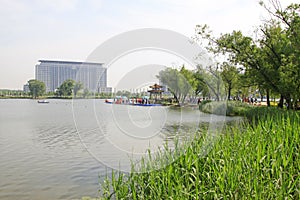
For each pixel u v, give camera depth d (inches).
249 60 779.4
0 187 264.8
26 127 701.9
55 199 235.8
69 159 347.6
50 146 446.3
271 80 748.0
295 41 660.1
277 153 173.9
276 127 247.9
